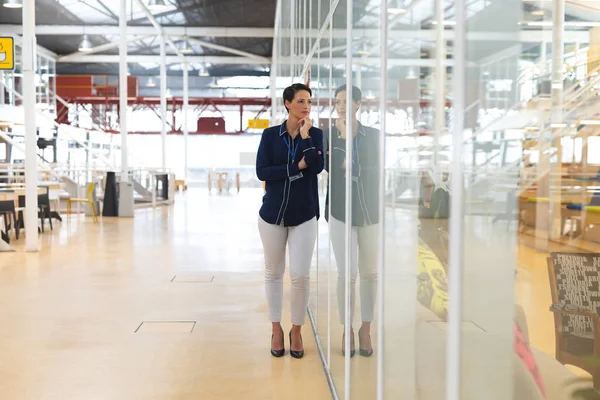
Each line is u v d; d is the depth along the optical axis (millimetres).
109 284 5715
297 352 3484
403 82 1458
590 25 3705
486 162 949
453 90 1037
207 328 4152
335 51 2996
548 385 1808
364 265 2059
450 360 1046
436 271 1159
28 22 7609
